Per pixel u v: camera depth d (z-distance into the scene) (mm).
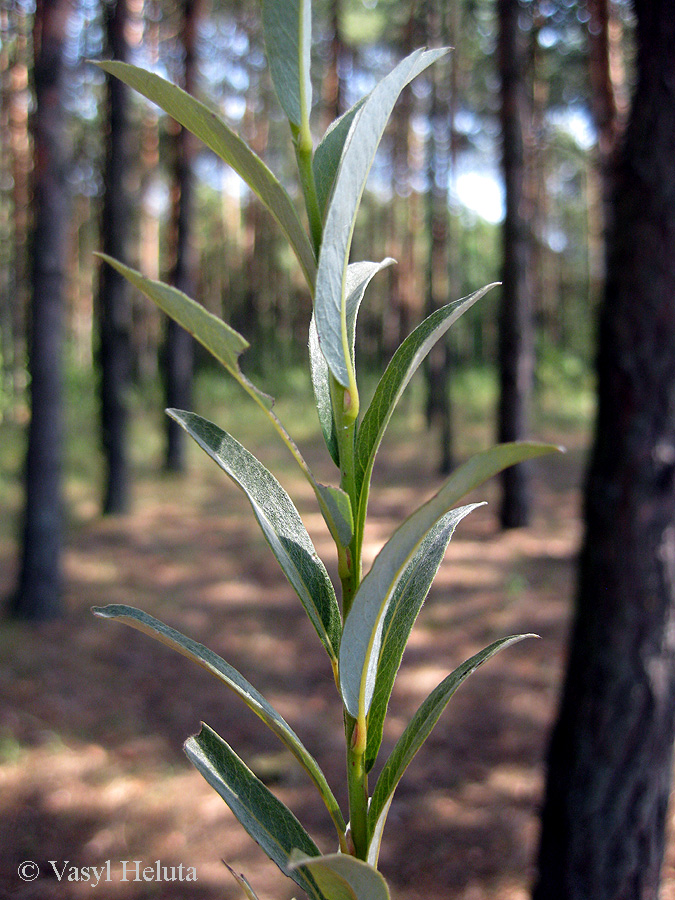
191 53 11062
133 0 9023
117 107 9094
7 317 18203
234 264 24656
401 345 775
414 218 18969
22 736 4457
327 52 15094
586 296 25031
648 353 2529
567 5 8359
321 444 14414
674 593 2607
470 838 3785
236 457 803
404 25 14266
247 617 6477
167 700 5070
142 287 588
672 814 3652
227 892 3385
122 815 3865
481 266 25828
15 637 5734
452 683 743
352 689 691
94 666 5395
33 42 5941
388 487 11695
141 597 6723
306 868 751
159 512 9781
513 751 4500
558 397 19266
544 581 7309
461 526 9508
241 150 601
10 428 14945
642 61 2523
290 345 25219
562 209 24188
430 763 4422
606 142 5828
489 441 15133
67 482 11000
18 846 3604
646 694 2584
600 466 2650
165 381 12391
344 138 762
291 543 793
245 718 4910
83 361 21875
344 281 661
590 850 2648
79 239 21359
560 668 5441
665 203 2494
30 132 6160
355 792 737
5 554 7742
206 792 4109
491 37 11062
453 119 13016
